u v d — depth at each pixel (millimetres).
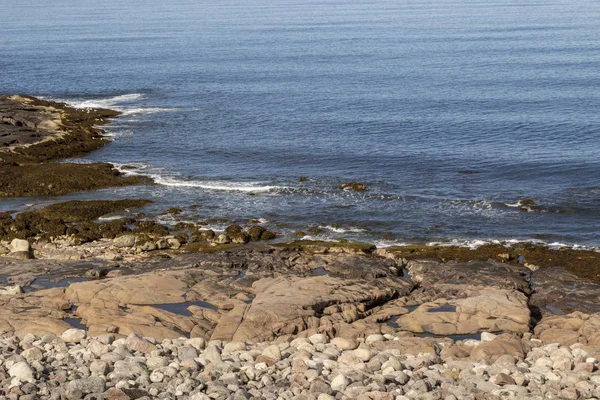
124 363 22453
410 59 117312
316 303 31219
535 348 25734
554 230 43812
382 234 43906
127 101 89562
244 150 64812
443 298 32938
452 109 78250
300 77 103000
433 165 58500
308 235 43969
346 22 193625
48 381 21141
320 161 60781
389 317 31297
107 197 52125
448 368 22906
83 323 30328
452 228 44531
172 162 61531
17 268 37750
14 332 28859
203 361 23547
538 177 54594
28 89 100375
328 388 20438
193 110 82625
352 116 76625
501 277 35219
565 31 152500
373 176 56188
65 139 66938
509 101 81250
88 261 39406
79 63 125688
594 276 36531
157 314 30672
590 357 24094
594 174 54656
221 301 32406
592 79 92938
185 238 43469
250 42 151375
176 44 151875
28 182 54219
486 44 133875
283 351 24953
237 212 48219
